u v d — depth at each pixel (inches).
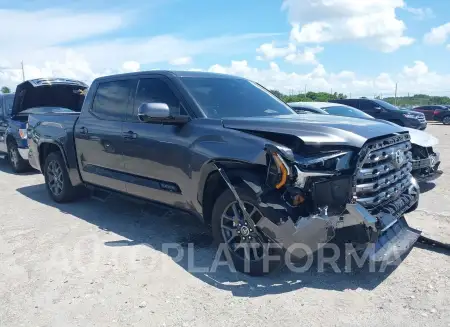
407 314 129.5
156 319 129.8
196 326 125.6
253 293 144.3
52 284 153.6
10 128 383.2
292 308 134.3
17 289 150.6
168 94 189.9
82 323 128.5
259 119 165.6
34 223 225.3
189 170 170.1
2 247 190.7
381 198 153.4
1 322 129.9
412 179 183.2
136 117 200.7
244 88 208.4
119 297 143.3
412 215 226.4
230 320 128.3
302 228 136.3
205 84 194.7
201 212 171.5
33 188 318.3
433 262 166.2
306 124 152.9
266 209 140.8
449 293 141.5
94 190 243.1
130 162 200.1
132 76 209.9
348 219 139.1
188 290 147.3
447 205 245.6
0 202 273.7
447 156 459.5
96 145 220.2
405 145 172.1
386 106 711.7
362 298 139.9
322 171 140.3
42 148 272.5
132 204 258.2
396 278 153.4
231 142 156.2
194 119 175.8
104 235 203.8
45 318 131.6
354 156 142.3
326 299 139.6
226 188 167.8
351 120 170.4
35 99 382.9
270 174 140.9
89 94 234.8
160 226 215.9
